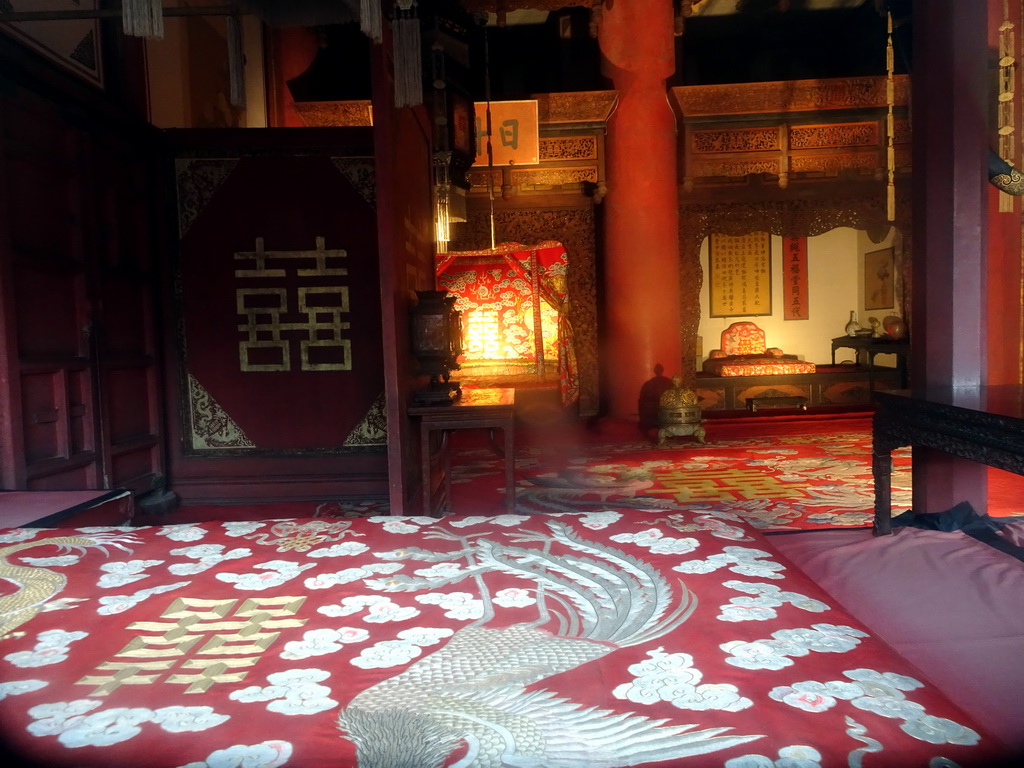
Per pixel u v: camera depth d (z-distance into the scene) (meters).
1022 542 3.22
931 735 0.93
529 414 8.91
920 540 3.27
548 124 8.96
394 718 1.00
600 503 4.91
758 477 5.69
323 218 5.20
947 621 2.41
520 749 0.91
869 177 9.66
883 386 10.43
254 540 2.01
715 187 9.87
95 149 4.55
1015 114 4.11
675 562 1.71
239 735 0.97
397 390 3.72
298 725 0.99
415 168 4.48
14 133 3.80
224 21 6.92
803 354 12.37
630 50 8.52
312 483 5.30
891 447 3.33
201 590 1.59
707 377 10.45
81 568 1.77
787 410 10.22
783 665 1.15
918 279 3.60
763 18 11.38
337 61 11.15
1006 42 3.78
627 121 8.59
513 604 1.46
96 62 4.65
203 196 5.21
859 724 0.96
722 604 1.43
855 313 12.33
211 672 1.18
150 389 5.16
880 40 10.45
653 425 8.48
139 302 5.07
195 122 6.22
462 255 9.09
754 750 0.90
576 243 9.92
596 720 0.98
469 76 5.32
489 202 9.82
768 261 12.30
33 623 1.41
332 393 5.29
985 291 3.43
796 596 1.48
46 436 4.05
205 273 5.24
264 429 5.31
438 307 4.07
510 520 2.16
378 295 5.22
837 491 5.05
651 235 8.55
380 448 5.30
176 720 1.01
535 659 1.19
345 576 1.67
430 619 1.39
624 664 1.17
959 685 1.97
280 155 5.18
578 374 9.83
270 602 1.51
